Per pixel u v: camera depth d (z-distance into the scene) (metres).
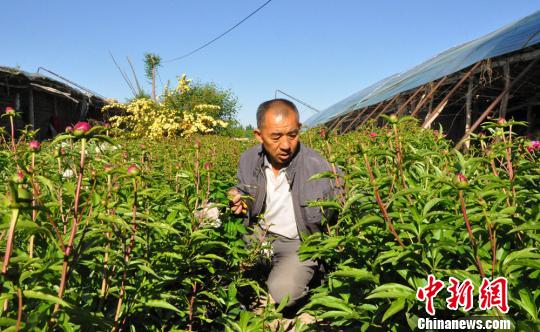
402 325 1.96
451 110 19.06
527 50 9.98
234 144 8.66
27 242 1.93
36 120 15.31
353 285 2.17
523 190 2.10
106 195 1.91
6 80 13.05
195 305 2.75
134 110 12.73
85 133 1.48
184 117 12.55
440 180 1.66
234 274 3.12
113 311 2.00
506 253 1.85
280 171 3.33
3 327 1.24
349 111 21.98
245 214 3.36
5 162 3.08
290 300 3.19
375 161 3.16
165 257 2.38
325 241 2.12
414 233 1.84
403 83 17.39
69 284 1.93
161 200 2.80
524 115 18.00
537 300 1.65
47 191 2.27
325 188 3.08
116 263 1.85
